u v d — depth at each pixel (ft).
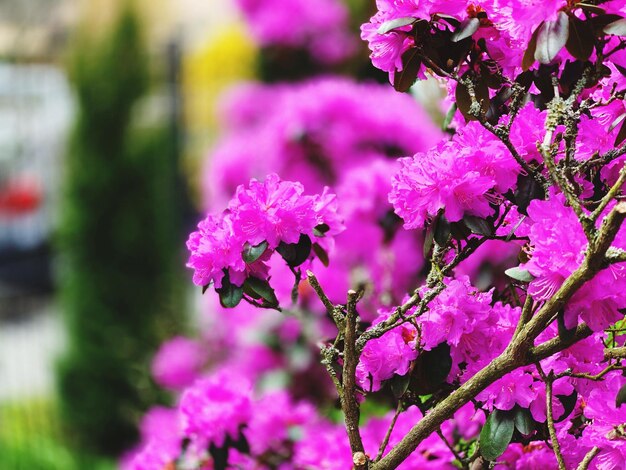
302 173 13.10
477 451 4.55
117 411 21.65
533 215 3.74
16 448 18.51
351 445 4.17
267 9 20.89
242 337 11.87
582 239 3.52
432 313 4.15
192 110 46.32
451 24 4.10
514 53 4.22
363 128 12.67
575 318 3.57
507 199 4.20
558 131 4.16
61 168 22.18
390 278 9.11
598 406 3.80
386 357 4.29
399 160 4.23
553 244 3.52
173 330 20.21
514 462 4.83
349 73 20.63
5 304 33.58
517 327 3.90
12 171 34.42
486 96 4.27
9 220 34.71
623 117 4.02
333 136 12.62
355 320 4.14
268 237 4.22
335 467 5.92
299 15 20.40
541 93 4.24
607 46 4.10
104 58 21.88
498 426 4.06
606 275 3.48
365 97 12.96
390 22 4.03
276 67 22.20
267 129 13.74
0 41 27.91
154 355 20.68
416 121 12.82
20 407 22.45
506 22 3.99
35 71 32.60
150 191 21.93
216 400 6.90
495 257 6.33
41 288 35.32
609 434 3.78
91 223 21.71
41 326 31.55
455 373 4.33
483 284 6.33
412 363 4.30
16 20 27.99
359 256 9.46
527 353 3.77
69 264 22.00
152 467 6.90
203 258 4.31
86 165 21.75
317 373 11.55
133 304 21.63
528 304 3.87
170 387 16.88
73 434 21.94
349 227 9.46
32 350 28.27
